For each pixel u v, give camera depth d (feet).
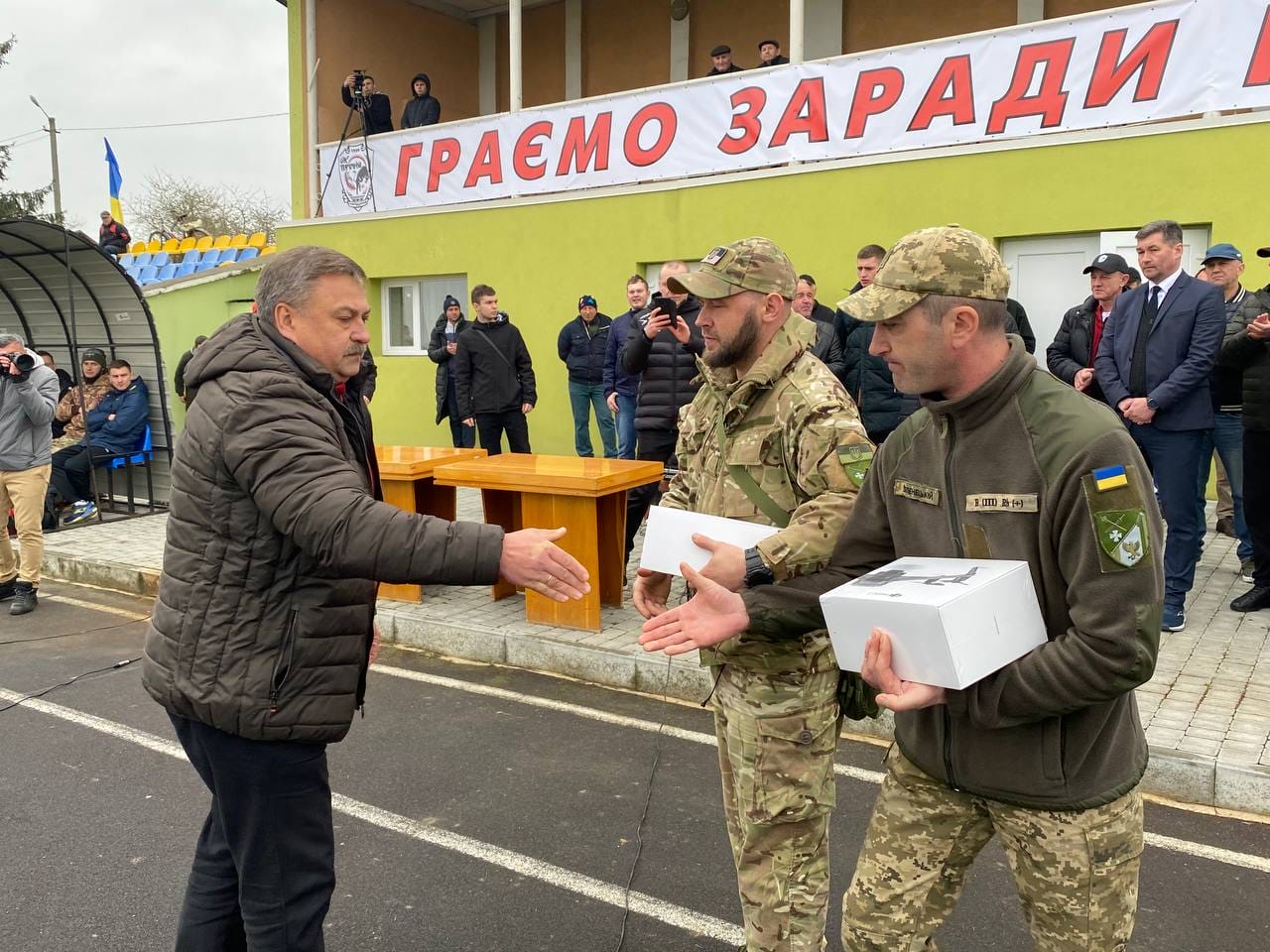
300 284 7.02
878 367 20.99
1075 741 5.61
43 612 21.79
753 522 7.48
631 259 33.17
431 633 18.22
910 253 5.63
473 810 11.82
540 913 9.65
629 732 14.19
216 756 7.02
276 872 7.13
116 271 30.81
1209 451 17.34
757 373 7.34
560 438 35.76
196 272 50.90
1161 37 23.91
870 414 21.22
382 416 40.04
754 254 7.38
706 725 14.42
